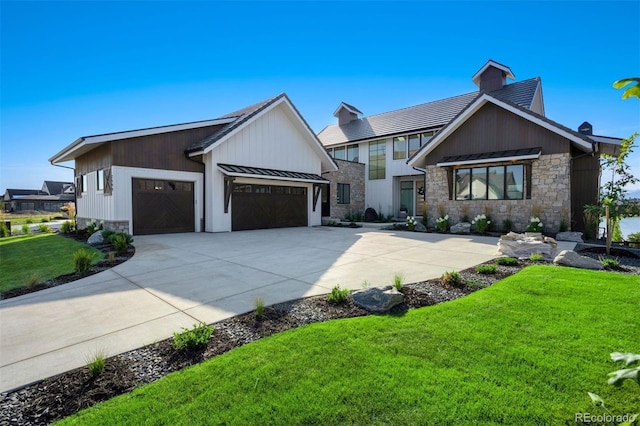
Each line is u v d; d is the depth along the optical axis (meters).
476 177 14.16
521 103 17.03
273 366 2.87
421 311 4.17
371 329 3.62
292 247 9.93
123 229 12.13
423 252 8.88
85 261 6.82
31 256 9.29
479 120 14.17
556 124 11.84
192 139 14.03
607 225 8.20
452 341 3.28
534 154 12.05
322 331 3.59
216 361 3.00
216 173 14.06
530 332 3.44
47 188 61.94
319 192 18.47
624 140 11.03
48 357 3.26
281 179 15.48
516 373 2.70
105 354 3.30
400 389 2.51
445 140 15.14
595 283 5.18
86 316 4.37
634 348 3.02
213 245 10.34
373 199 23.20
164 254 8.79
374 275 6.38
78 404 2.50
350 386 2.56
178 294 5.28
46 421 2.31
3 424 2.27
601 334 3.35
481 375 2.68
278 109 16.38
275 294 5.21
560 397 2.39
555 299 4.44
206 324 4.01
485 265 6.89
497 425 2.12
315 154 18.44
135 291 5.48
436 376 2.67
